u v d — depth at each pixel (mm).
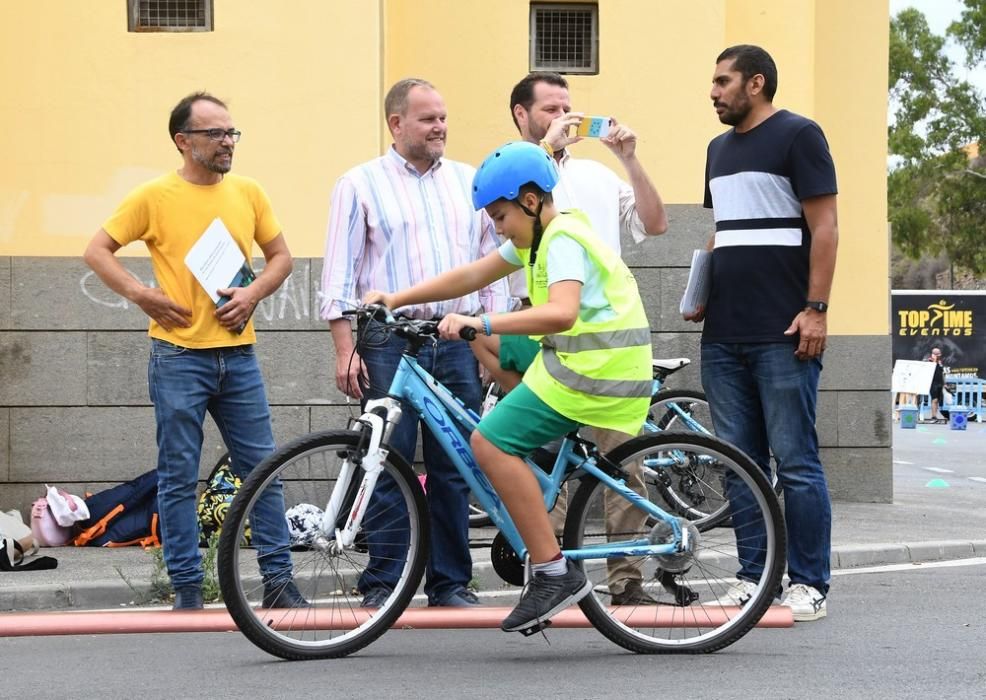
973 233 72375
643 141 15992
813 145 9805
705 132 15984
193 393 10367
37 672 8367
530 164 8320
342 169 14898
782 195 9906
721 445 8727
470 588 11914
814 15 18125
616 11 15969
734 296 10023
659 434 8664
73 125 14766
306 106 14898
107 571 12555
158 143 14805
